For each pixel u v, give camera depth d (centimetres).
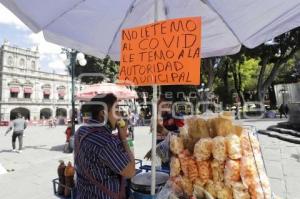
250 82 4175
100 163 214
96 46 336
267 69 3825
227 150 213
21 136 1261
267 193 211
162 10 314
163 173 283
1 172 800
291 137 1186
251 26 268
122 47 277
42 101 7119
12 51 6781
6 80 6638
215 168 217
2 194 588
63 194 328
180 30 251
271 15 247
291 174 659
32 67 7262
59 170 332
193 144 232
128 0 290
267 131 1396
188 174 228
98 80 2366
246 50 2323
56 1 253
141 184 249
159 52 257
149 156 345
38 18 260
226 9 262
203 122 235
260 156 225
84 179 221
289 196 516
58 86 7569
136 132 1819
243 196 207
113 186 219
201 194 221
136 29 271
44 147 1371
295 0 225
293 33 2389
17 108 6719
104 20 306
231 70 3145
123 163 212
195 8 309
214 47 350
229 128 224
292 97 2008
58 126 3803
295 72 3447
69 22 294
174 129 442
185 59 246
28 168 809
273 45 2492
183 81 246
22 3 240
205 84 2595
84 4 281
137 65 268
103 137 215
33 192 593
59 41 308
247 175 209
